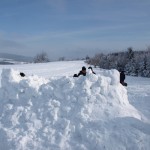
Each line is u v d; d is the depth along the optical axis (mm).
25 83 8156
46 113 7211
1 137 6738
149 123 7258
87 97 7453
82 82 7793
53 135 6566
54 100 7508
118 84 8273
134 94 15289
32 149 6273
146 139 6301
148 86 22109
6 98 8336
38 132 6730
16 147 6324
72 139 6469
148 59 58406
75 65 73438
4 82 8656
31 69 52062
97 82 7816
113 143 6188
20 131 6820
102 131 6484
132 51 74125
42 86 8094
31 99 7828
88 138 6344
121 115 7102
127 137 6320
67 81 7930
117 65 75625
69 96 7555
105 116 7016
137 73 60875
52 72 46344
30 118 7164
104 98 7539
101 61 85500
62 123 6836
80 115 6969
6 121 7328
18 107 7605
